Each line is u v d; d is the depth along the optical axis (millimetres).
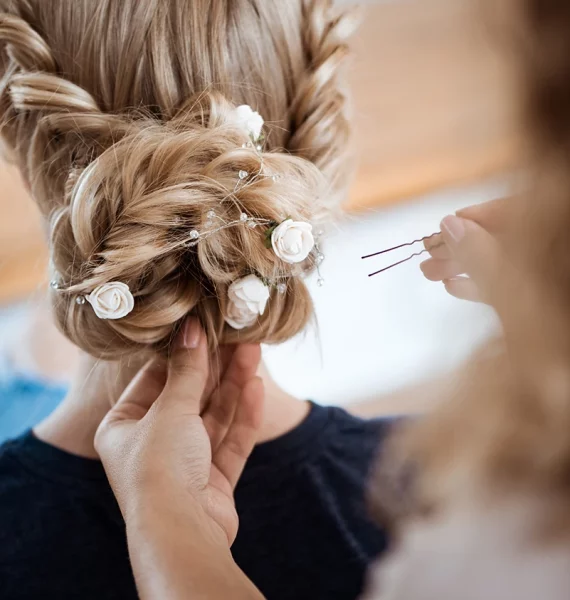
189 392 820
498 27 441
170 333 852
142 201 776
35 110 831
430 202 2770
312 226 840
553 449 487
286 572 914
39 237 2084
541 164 448
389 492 837
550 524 499
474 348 549
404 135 2902
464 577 521
